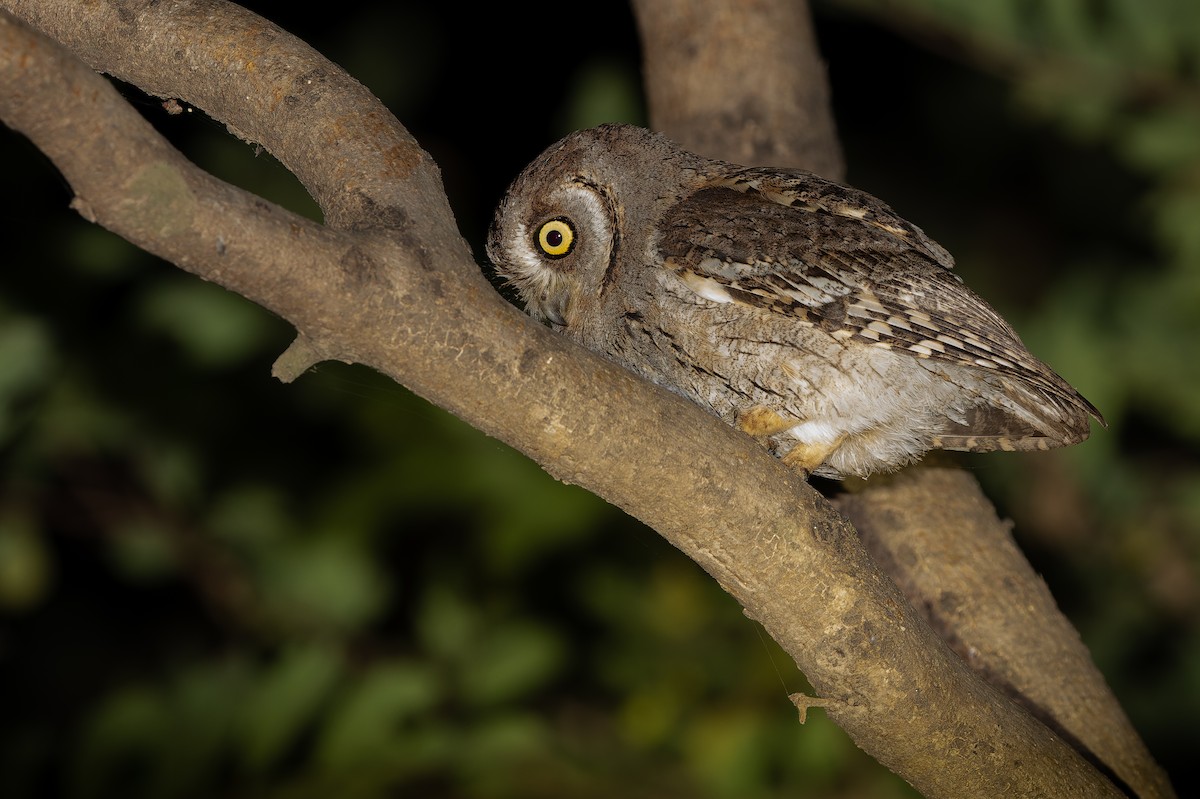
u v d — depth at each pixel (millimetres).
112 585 13344
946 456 8578
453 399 5676
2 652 12656
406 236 5578
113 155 4840
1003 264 14953
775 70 9703
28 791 11914
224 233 5105
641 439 5832
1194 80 11414
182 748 9250
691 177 8352
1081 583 12586
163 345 12055
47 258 11664
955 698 6371
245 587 11656
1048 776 6598
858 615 6160
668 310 7980
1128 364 11602
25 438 11383
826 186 8281
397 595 13195
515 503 11047
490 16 14930
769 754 10469
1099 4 11320
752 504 6004
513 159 14859
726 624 11289
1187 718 11742
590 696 12289
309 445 12758
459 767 9539
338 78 6395
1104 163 14758
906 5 11266
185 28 6594
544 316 8609
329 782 9398
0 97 4660
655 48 9961
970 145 15156
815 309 7730
